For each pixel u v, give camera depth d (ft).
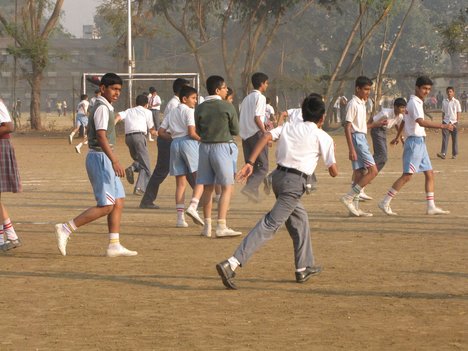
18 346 42.29
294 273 60.64
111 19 350.84
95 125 67.00
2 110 70.08
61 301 52.24
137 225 87.10
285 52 350.43
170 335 44.06
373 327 45.39
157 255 68.95
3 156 70.85
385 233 79.92
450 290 54.70
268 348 41.47
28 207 103.65
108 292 54.75
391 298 52.42
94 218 68.39
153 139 261.65
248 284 57.00
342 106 306.35
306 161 55.98
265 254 68.74
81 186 128.88
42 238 78.64
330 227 84.02
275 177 56.39
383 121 102.73
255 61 347.36
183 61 353.51
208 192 79.10
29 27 344.90
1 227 71.36
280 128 56.70
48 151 213.66
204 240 76.95
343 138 278.87
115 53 355.15
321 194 114.01
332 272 60.90
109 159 67.72
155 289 55.62
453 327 45.32
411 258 66.59
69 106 602.44
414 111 90.79
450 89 177.37
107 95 67.56
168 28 510.17
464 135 285.43
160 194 118.01
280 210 55.67
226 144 77.71
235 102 334.24
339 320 46.98
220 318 47.65
